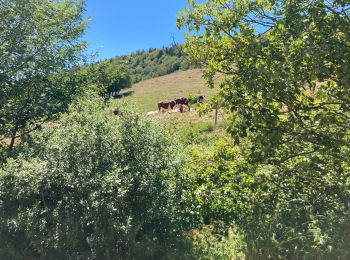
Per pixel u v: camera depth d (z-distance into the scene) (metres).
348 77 4.05
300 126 4.64
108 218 4.52
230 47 4.75
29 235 4.60
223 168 5.42
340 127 4.73
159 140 5.25
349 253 4.32
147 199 4.77
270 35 4.61
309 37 4.06
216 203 6.16
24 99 7.85
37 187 4.70
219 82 5.05
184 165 5.45
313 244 4.53
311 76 4.13
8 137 7.92
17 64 7.54
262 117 4.38
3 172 4.88
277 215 5.34
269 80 4.25
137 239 4.80
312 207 5.29
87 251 4.65
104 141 4.96
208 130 15.52
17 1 7.71
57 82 8.35
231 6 4.71
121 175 4.66
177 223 5.39
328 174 5.18
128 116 5.27
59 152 4.88
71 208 4.64
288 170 5.14
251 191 5.39
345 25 4.12
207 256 4.78
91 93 7.75
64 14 8.56
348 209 5.12
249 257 4.58
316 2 4.12
